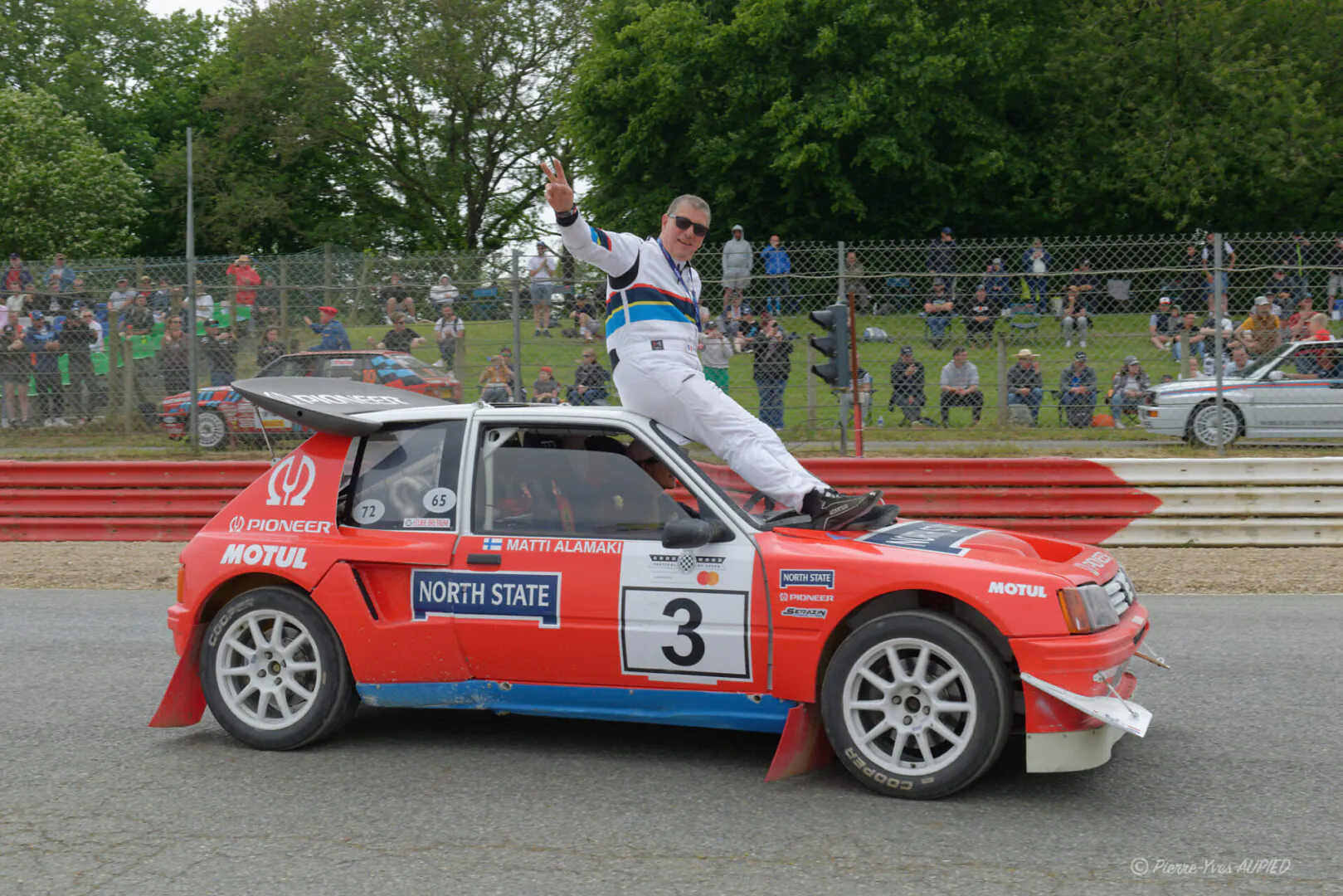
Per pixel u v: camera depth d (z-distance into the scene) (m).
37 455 14.45
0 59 56.66
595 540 4.93
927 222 35.44
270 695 5.28
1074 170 35.31
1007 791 4.64
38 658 7.25
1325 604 8.61
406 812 4.47
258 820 4.41
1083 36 36.38
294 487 5.43
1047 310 13.12
